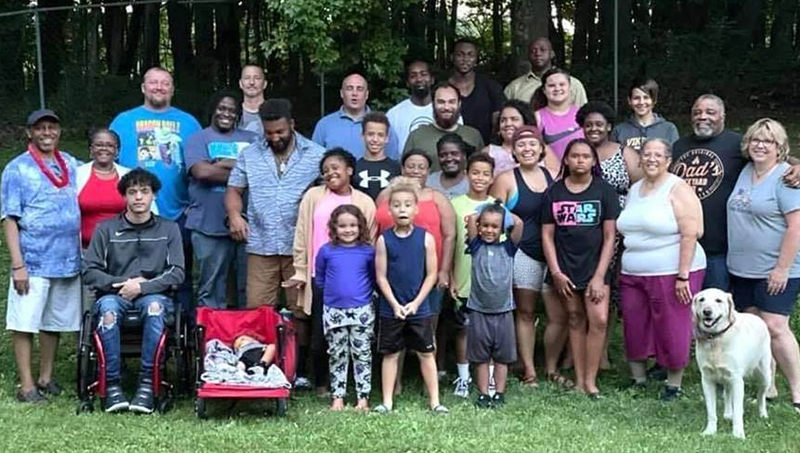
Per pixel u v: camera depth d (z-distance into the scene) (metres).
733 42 17.48
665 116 15.38
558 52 20.55
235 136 6.49
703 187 6.09
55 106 15.84
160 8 20.89
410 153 6.12
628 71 16.55
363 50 8.91
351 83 6.80
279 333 5.82
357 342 5.85
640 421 5.64
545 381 6.48
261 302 6.30
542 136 6.71
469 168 6.17
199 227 6.42
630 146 6.66
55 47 17.22
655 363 6.75
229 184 6.27
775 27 18.09
